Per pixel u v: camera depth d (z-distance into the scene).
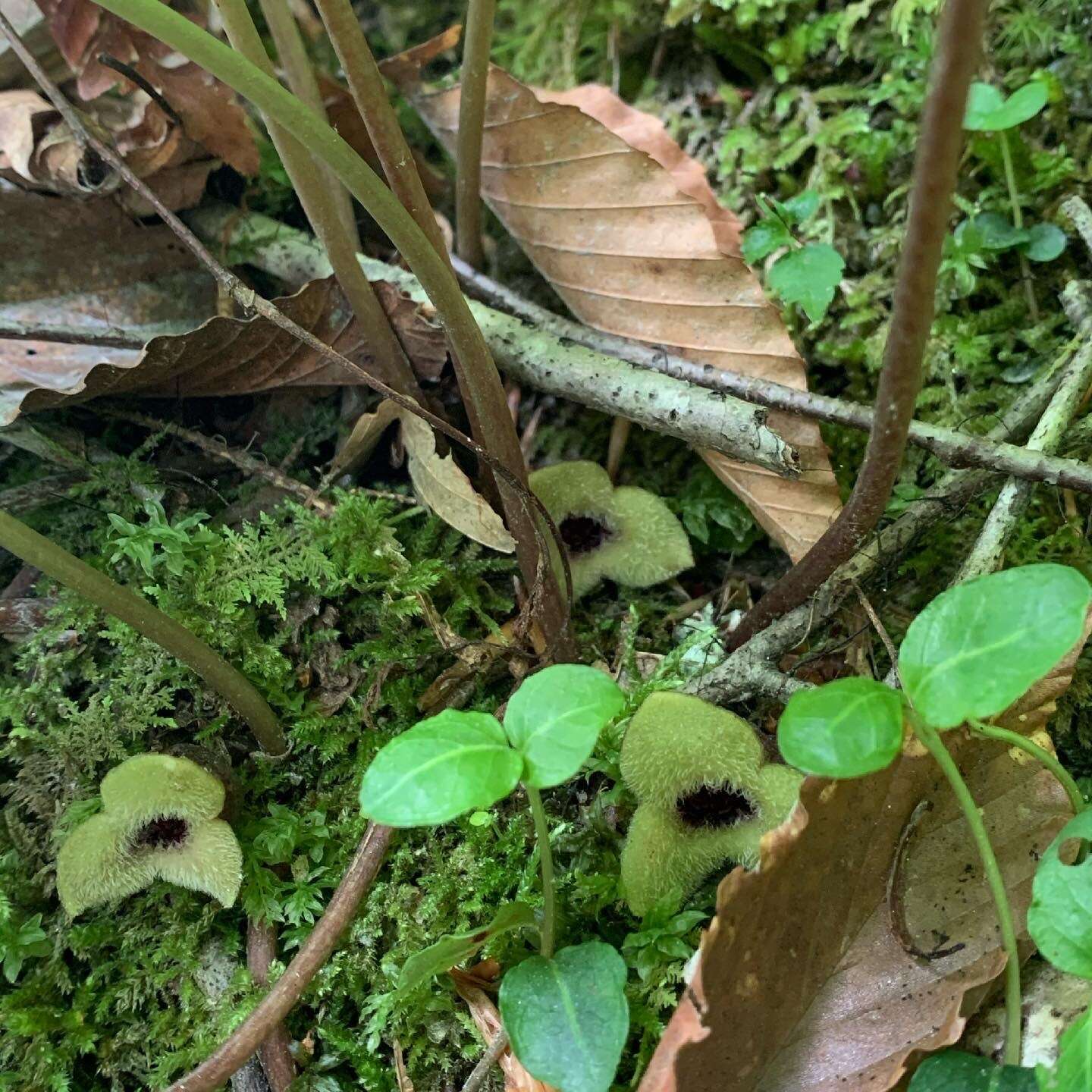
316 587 0.22
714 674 0.20
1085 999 0.16
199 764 0.20
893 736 0.14
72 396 0.21
